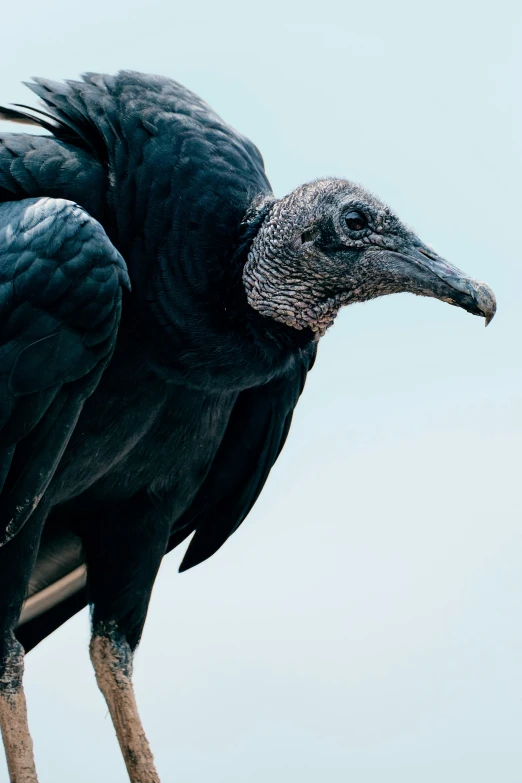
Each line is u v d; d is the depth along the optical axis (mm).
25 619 7746
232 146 7176
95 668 7195
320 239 7023
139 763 7039
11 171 6707
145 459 7141
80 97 6953
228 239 6910
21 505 6434
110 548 7281
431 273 7004
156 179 6793
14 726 6477
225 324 6891
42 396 6410
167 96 7184
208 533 8094
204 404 7160
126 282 6527
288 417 7914
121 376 6801
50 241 6441
